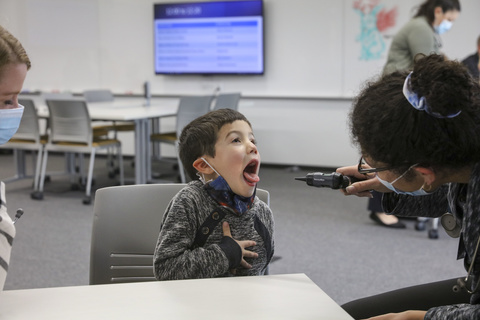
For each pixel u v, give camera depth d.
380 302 1.41
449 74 0.95
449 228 1.17
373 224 4.13
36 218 4.26
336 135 6.23
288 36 6.30
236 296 1.07
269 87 6.49
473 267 1.02
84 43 7.32
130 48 7.11
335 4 6.04
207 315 0.98
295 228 4.03
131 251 1.63
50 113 4.82
